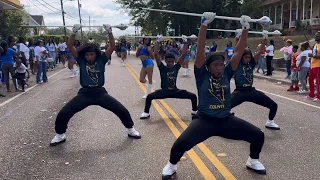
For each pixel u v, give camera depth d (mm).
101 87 6293
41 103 10109
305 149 5828
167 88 7957
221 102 4480
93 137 6570
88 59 6062
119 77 17000
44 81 15328
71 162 5281
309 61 11688
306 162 5227
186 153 5605
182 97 8039
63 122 6059
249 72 6895
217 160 5297
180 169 4949
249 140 4648
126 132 6895
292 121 7824
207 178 4633
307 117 8219
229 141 6258
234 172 4836
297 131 6973
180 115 8375
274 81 15586
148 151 5742
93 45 6105
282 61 19781
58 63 27141
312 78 10648
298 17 44438
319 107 9422
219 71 4406
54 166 5129
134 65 25688
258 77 16984
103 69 6227
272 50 16766
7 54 12180
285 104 9898
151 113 8609
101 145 6090
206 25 4344
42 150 5855
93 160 5355
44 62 15156
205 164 5133
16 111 9008
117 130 7047
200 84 4547
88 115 8367
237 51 4543
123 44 26750
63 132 6156
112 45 6172
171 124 7480
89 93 6156
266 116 8312
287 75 15641
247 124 4609
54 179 4668
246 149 5820
